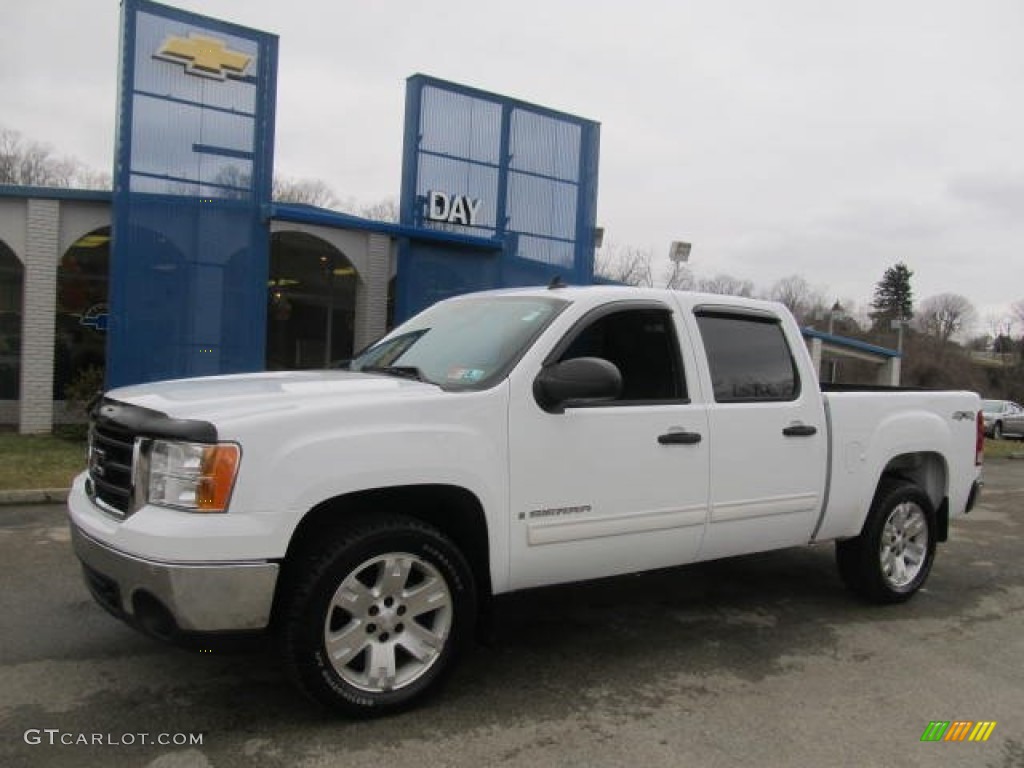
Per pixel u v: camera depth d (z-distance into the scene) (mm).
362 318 16625
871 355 31312
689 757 3395
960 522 9492
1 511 7781
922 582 5801
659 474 4309
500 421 3807
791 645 4793
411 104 14406
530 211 15664
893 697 4102
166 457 3270
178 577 3121
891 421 5523
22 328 14016
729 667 4414
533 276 15773
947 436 5941
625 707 3854
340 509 3561
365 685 3529
